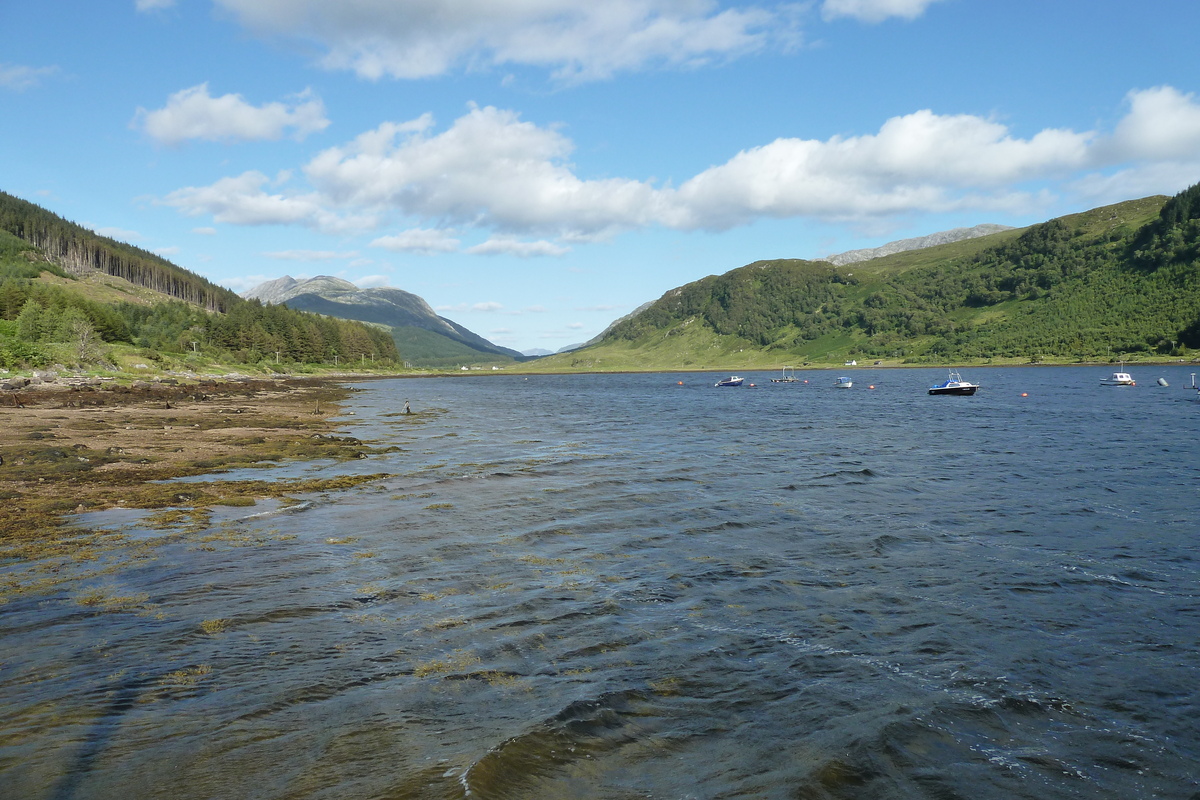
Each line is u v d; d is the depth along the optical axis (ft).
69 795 26.40
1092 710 35.17
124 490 86.63
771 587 53.78
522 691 35.83
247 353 634.43
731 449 144.87
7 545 62.44
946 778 29.27
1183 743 32.40
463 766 28.48
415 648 41.24
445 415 241.76
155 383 335.06
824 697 35.88
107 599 48.93
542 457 128.98
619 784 28.14
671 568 58.65
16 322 401.49
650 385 620.90
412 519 75.87
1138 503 87.35
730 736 32.01
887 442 159.84
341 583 53.42
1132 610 49.16
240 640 42.01
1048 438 167.32
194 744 30.25
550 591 52.16
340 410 247.91
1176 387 416.26
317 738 30.89
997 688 37.27
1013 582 55.31
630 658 40.24
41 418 170.60
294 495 88.33
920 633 44.73
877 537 69.77
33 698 34.19
